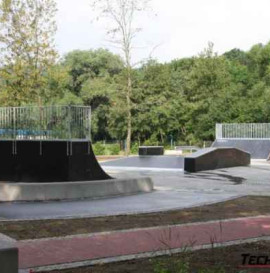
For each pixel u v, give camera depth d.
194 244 8.34
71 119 16.05
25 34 33.44
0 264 4.81
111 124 51.69
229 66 56.66
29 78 33.88
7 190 13.62
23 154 16.16
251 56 53.81
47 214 11.55
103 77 51.38
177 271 6.04
